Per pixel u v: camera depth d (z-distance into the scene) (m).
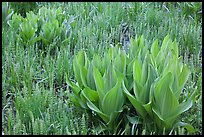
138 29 3.86
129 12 4.29
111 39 3.71
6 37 3.56
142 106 2.38
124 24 4.12
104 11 4.32
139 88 2.35
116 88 2.33
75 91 2.53
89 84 2.56
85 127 2.37
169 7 4.48
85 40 3.63
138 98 2.36
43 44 3.67
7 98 2.98
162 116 2.34
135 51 2.85
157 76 2.40
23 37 3.61
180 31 3.72
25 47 3.66
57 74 3.12
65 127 2.46
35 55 3.42
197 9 4.34
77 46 3.54
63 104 2.69
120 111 2.40
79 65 2.58
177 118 2.54
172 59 2.48
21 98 2.57
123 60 2.56
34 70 3.17
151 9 4.14
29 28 3.58
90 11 4.41
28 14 3.86
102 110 2.44
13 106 2.87
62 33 3.74
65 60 3.18
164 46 2.92
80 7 4.31
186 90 2.83
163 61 2.56
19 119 2.39
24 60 3.19
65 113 2.54
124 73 2.55
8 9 4.05
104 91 2.41
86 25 4.11
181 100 2.71
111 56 2.79
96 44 3.60
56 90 3.07
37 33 3.82
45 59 3.37
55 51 3.61
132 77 2.58
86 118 2.62
